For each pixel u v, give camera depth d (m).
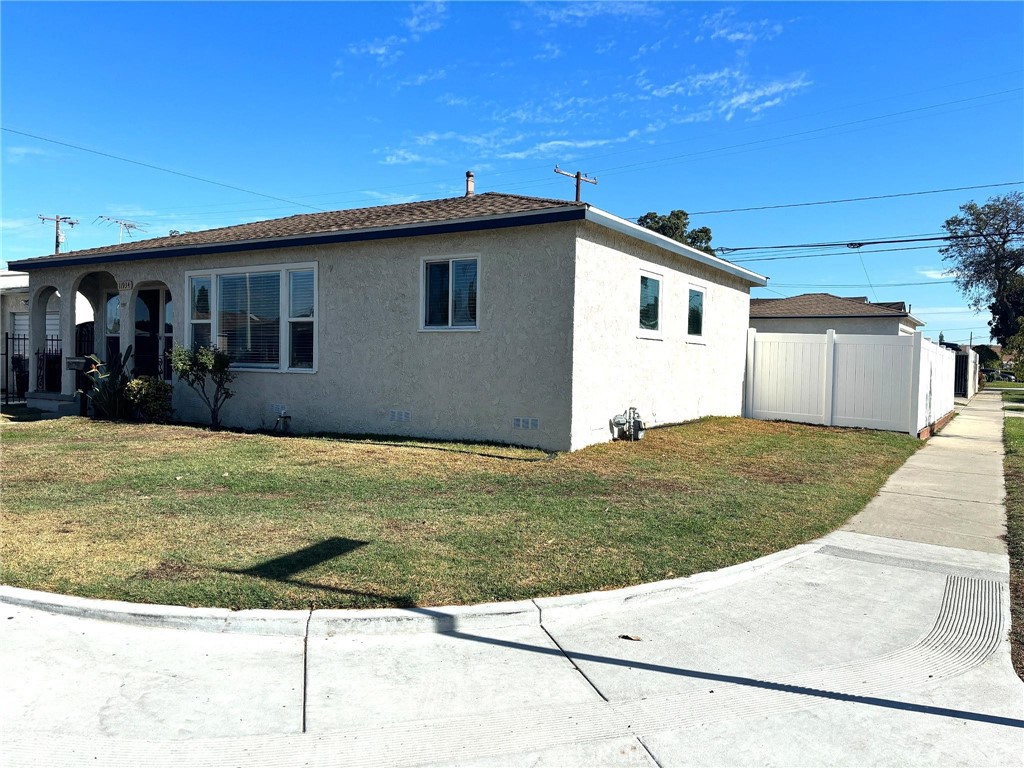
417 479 8.43
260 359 13.48
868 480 9.40
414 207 13.79
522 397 10.71
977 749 3.29
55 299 19.81
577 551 5.78
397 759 3.13
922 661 4.20
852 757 3.20
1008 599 5.22
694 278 14.35
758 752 3.23
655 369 12.88
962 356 32.94
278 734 3.30
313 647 4.20
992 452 12.58
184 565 5.22
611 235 11.19
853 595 5.25
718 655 4.22
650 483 8.59
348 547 5.73
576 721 3.46
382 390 12.02
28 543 5.68
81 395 15.45
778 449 11.75
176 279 14.47
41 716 3.40
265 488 7.86
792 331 26.14
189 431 12.46
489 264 10.91
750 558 5.83
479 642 4.33
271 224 15.47
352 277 12.27
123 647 4.14
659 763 3.13
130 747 3.17
